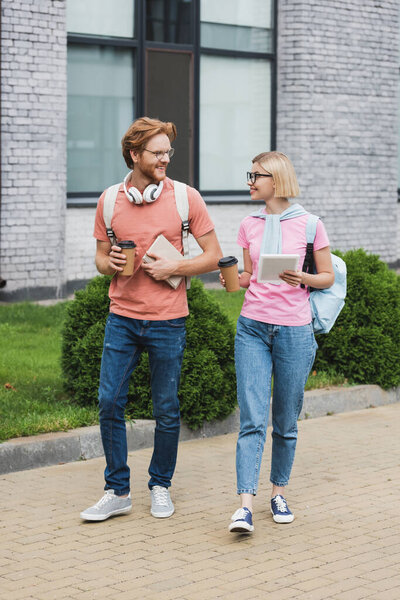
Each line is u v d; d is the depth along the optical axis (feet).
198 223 20.40
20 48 46.39
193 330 26.86
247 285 20.77
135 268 20.06
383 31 60.59
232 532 19.81
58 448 24.32
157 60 53.93
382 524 20.45
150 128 19.76
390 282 32.89
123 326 20.31
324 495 22.40
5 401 27.45
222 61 56.75
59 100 47.78
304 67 57.41
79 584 17.10
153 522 20.45
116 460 20.61
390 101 61.41
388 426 29.07
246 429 20.07
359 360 31.89
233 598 16.57
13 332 38.42
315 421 29.58
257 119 58.34
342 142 59.41
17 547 18.85
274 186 20.20
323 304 20.40
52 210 47.96
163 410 20.66
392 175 62.13
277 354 20.16
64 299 48.52
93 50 51.67
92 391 26.91
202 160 56.75
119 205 20.16
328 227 59.26
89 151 51.98
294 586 17.10
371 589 17.02
